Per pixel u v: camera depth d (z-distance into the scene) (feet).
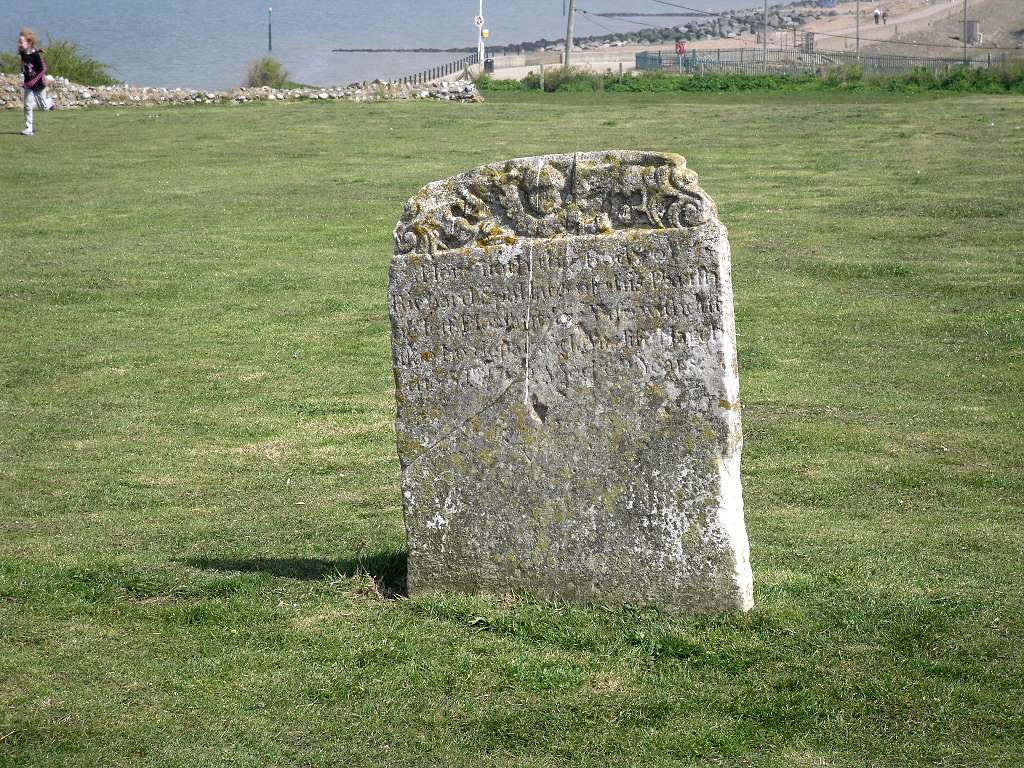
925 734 19.34
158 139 115.03
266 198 89.86
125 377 52.65
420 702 20.83
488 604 24.21
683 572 23.16
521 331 23.89
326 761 19.10
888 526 32.04
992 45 274.77
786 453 39.99
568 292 23.43
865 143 103.76
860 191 84.94
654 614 23.22
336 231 80.02
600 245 23.09
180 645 23.27
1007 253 67.92
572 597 24.02
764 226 76.54
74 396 50.01
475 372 24.32
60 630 24.03
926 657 21.75
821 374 50.06
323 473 40.06
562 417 23.72
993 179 86.12
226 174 99.14
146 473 40.14
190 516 34.88
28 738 19.60
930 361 51.42
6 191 92.17
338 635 23.47
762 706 20.22
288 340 58.18
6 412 47.75
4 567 28.17
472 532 24.71
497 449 24.30
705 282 22.30
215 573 27.35
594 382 23.40
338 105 138.41
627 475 23.32
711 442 22.62
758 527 31.99
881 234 73.46
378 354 55.83
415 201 24.66
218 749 19.36
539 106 138.21
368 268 71.31
